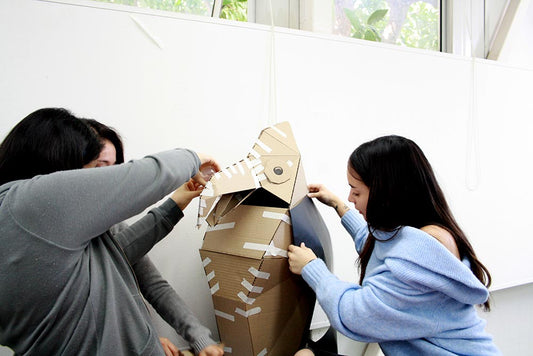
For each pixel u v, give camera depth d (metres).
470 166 1.48
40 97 0.89
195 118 1.04
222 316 0.79
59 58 0.90
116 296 0.57
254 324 0.73
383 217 0.73
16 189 0.48
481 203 1.50
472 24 1.67
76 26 0.91
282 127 0.94
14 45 0.86
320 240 0.83
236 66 1.08
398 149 0.74
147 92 0.98
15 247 0.46
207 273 0.81
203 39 1.04
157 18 0.98
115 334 0.54
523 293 1.65
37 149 0.54
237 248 0.76
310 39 1.18
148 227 0.84
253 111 1.11
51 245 0.46
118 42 0.95
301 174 0.87
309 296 0.84
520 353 1.65
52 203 0.46
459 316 0.68
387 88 1.32
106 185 0.50
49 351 0.51
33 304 0.48
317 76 1.20
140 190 0.53
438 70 1.41
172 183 0.58
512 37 1.63
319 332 1.19
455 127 1.45
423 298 0.65
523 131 1.60
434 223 0.73
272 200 0.85
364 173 0.77
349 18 1.46
